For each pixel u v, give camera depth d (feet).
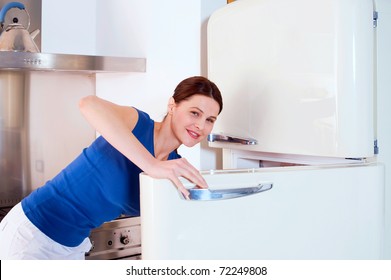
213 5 5.95
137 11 7.11
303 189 3.28
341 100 3.79
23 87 7.79
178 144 4.47
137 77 7.16
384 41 4.12
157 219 2.89
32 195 4.57
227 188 3.03
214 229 2.99
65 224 4.39
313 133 4.00
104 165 4.17
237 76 4.89
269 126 4.46
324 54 3.90
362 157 3.82
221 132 5.15
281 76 4.32
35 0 7.74
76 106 8.23
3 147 7.68
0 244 4.59
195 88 4.17
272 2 4.41
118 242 6.53
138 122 4.17
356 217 3.55
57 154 8.11
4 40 6.77
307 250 3.31
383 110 4.12
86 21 8.26
